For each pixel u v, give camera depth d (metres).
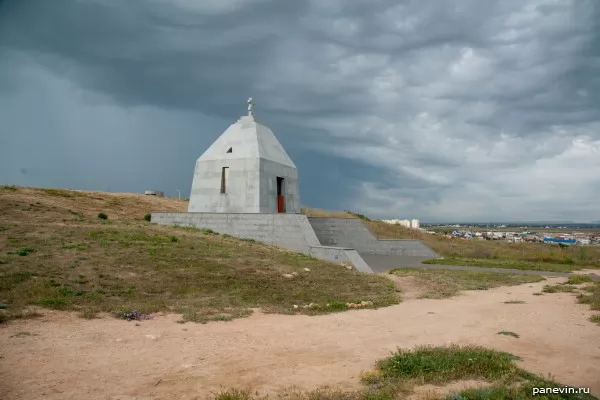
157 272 15.63
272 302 13.46
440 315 12.20
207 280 15.32
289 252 23.14
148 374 7.17
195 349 8.59
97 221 25.44
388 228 43.00
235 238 25.22
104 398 6.17
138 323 10.44
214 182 28.34
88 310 11.15
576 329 10.34
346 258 22.08
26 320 10.02
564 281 19.70
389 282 17.98
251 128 29.38
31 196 34.09
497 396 5.88
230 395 6.15
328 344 9.12
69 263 15.43
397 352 8.38
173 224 28.34
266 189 27.64
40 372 7.04
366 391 6.38
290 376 7.15
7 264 14.48
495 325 10.88
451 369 7.12
